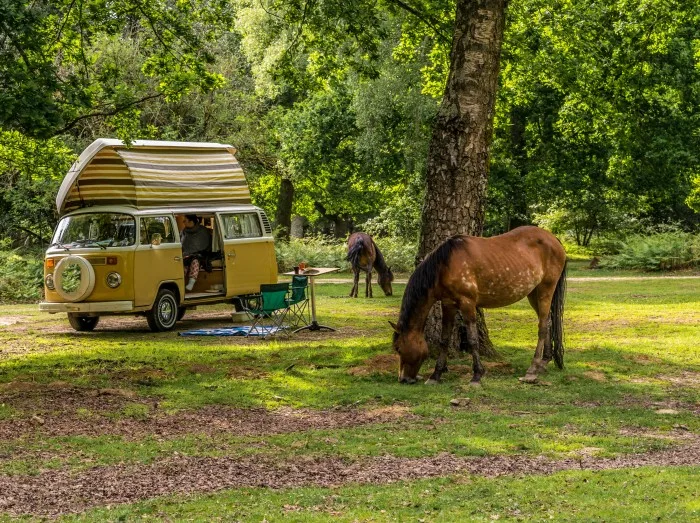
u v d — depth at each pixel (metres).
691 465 7.80
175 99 17.30
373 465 7.88
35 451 8.41
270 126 39.31
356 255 25.77
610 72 21.80
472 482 7.23
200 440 8.92
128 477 7.50
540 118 38.97
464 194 13.14
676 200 43.91
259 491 7.03
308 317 20.33
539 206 46.03
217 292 19.38
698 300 23.80
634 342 15.81
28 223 33.47
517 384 11.86
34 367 13.29
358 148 36.53
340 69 19.50
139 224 17.73
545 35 20.92
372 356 13.78
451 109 13.21
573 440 8.80
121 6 17.25
